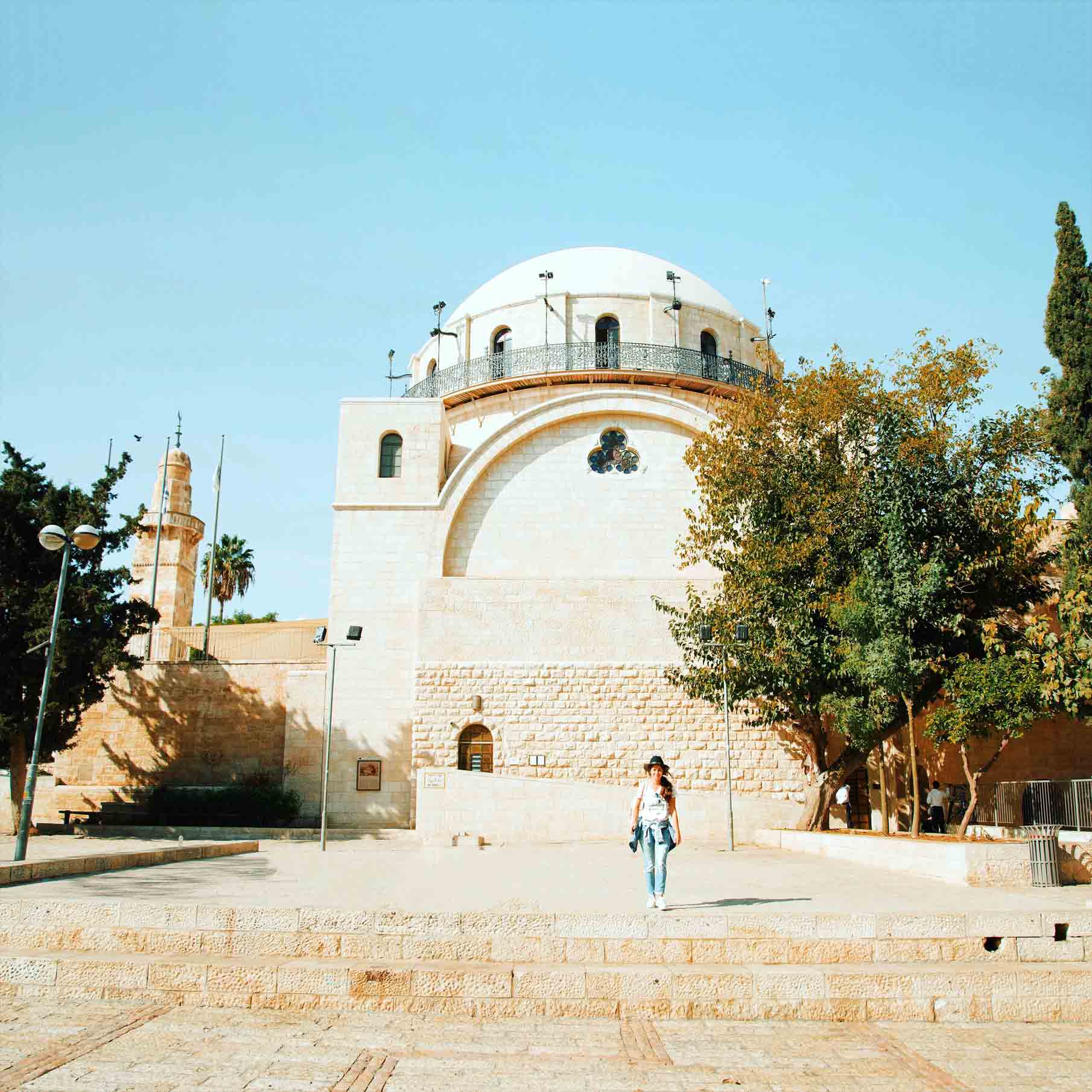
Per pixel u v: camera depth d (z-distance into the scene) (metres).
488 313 35.62
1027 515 21.39
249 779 29.83
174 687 31.00
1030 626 16.73
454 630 27.02
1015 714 19.14
